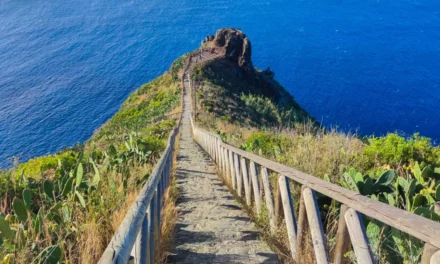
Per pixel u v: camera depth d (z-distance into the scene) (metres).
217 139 12.73
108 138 21.97
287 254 4.00
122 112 52.59
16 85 137.00
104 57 171.75
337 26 176.62
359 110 86.12
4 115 102.25
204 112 39.91
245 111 45.12
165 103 47.53
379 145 6.64
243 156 6.43
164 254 3.87
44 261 2.48
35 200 5.37
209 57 67.69
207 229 5.05
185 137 27.52
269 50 152.00
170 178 8.53
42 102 116.75
